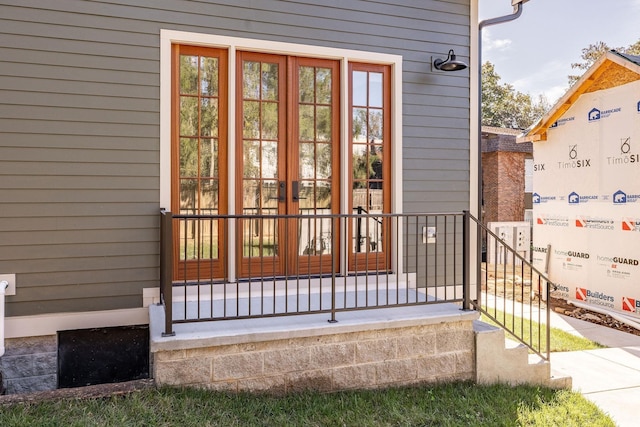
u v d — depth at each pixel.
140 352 3.98
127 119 3.87
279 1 4.32
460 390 3.56
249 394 3.16
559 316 6.38
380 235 4.79
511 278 9.09
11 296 3.60
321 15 4.46
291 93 4.45
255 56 4.34
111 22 3.82
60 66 3.69
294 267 4.50
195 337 3.02
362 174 4.71
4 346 3.57
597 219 6.73
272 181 4.41
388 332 3.52
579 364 4.59
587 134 6.89
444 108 4.95
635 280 6.16
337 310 3.43
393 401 3.28
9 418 2.68
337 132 4.62
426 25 4.87
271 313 3.40
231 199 4.19
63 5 3.70
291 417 2.96
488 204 12.24
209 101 4.21
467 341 3.74
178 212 4.11
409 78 4.80
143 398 2.91
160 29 3.95
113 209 3.84
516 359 3.84
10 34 3.58
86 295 3.77
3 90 3.56
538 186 7.80
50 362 3.72
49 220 3.68
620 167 6.38
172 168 4.07
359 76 4.69
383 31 4.69
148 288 3.94
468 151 5.07
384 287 4.66
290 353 3.27
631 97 6.21
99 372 3.88
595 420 3.34
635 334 5.62
